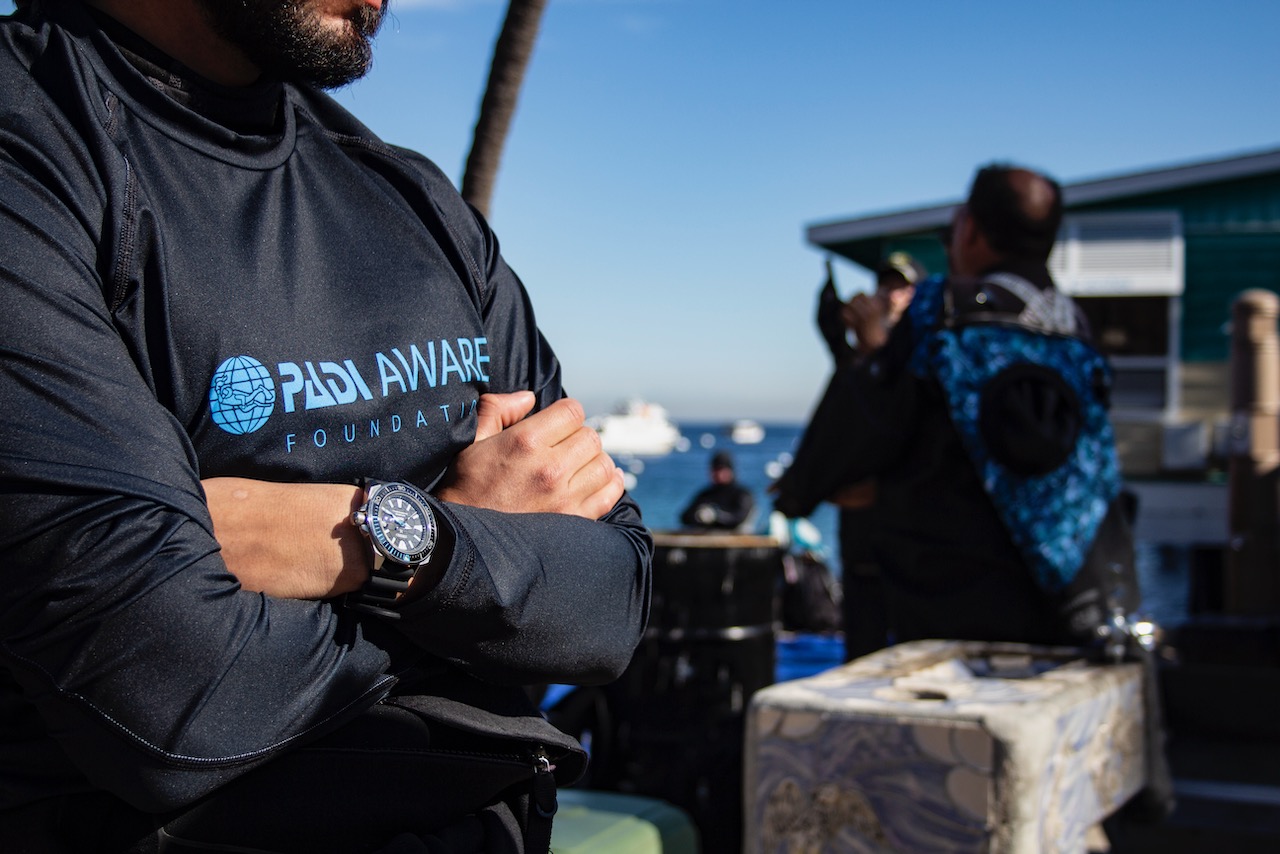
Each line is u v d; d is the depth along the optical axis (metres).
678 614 3.79
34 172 0.99
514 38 2.27
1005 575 2.73
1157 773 2.71
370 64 1.23
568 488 1.29
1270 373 6.89
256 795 1.04
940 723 2.10
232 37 1.12
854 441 2.86
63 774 0.99
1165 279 12.12
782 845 2.28
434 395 1.22
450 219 1.38
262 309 1.09
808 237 12.05
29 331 0.94
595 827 2.21
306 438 1.10
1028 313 2.79
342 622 1.07
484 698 1.20
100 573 0.91
